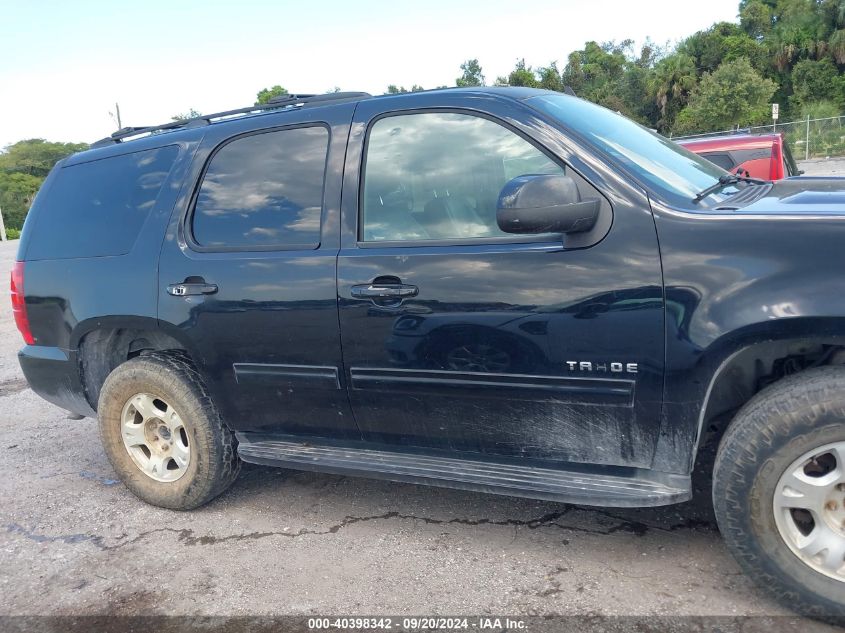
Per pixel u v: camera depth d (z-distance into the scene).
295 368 3.19
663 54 66.19
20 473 4.43
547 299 2.63
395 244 2.97
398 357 2.94
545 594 2.74
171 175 3.61
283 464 3.39
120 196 3.76
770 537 2.41
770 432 2.34
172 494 3.69
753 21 56.75
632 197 2.56
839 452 2.28
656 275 2.48
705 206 2.61
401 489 3.82
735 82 39.69
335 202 3.14
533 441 2.83
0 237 51.88
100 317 3.67
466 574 2.93
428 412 2.98
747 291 2.34
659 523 3.20
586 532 3.18
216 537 3.43
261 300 3.19
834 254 2.27
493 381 2.78
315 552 3.21
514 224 2.46
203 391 3.56
